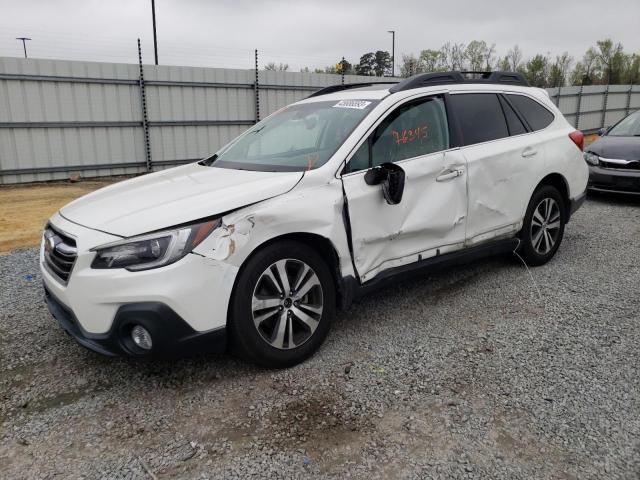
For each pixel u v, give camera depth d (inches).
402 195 150.6
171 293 114.0
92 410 119.9
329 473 97.8
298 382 129.0
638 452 101.7
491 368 134.1
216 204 122.0
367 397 122.0
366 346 147.5
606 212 319.0
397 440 106.7
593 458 100.3
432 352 143.3
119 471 99.8
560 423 111.0
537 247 207.8
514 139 193.5
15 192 461.4
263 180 135.7
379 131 153.9
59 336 157.6
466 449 103.6
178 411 118.5
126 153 557.3
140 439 109.0
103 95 532.1
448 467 98.7
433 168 162.1
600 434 107.2
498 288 189.6
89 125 529.3
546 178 207.6
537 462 99.7
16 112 491.2
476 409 116.6
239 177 143.8
